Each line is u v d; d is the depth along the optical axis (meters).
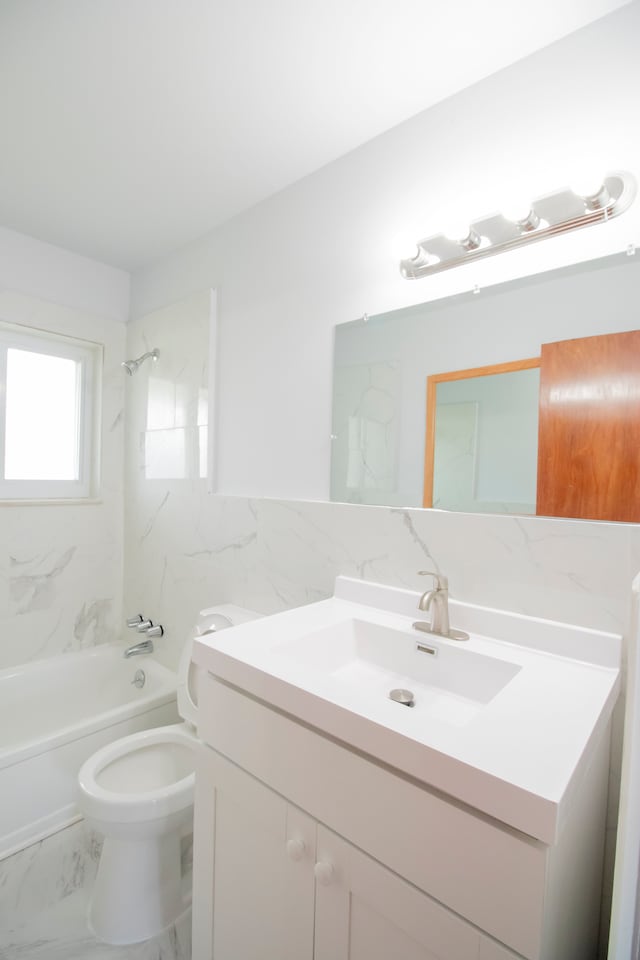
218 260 1.98
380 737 0.69
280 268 1.71
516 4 1.03
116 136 1.47
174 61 1.20
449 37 1.11
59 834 1.62
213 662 1.00
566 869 0.66
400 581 1.34
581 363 1.06
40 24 1.10
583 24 1.07
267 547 1.71
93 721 1.76
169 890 1.37
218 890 0.98
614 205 0.98
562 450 1.08
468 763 0.61
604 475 1.03
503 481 1.17
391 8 1.05
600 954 0.96
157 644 2.24
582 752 0.65
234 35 1.12
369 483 1.43
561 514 1.08
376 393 1.42
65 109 1.36
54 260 2.20
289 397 1.67
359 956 0.73
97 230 2.05
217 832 0.99
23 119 1.40
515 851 0.58
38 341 2.26
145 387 2.33
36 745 1.60
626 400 1.00
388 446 1.39
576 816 0.69
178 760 1.56
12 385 2.21
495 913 0.59
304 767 0.81
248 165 1.60
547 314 1.11
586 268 1.06
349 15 1.07
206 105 1.34
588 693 0.85
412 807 0.67
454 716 0.99
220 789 0.98
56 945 1.28
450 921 0.63
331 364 1.54
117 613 2.48
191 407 2.04
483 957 0.59
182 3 1.04
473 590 1.20
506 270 1.18
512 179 1.17
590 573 1.03
